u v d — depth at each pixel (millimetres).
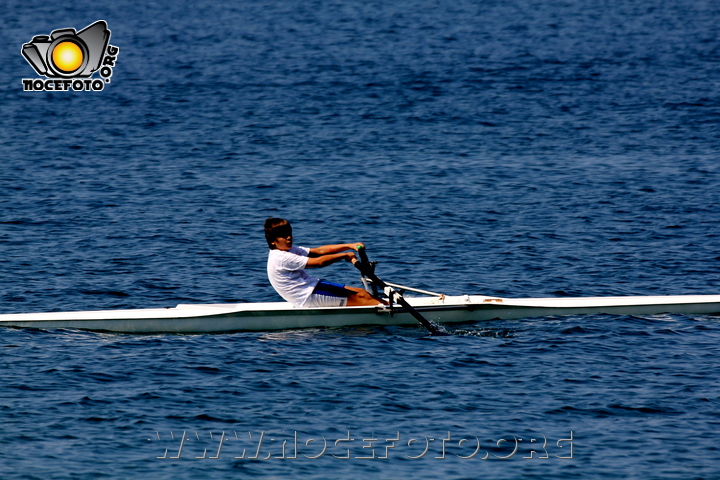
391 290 37656
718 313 40469
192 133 87562
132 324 37719
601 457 25828
